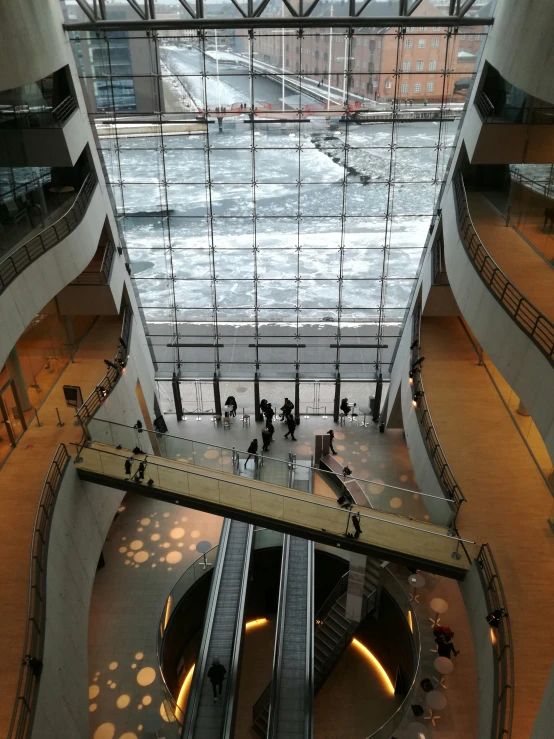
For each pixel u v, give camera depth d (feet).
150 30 48.57
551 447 25.21
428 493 38.68
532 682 25.52
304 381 63.77
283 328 64.64
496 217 45.91
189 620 46.09
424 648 39.65
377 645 47.03
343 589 46.57
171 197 56.90
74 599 32.32
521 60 33.63
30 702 24.17
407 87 51.37
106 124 53.16
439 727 35.01
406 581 44.55
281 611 40.73
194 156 55.01
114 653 41.65
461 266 39.65
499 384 46.06
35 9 38.75
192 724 34.58
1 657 25.89
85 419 39.37
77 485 37.09
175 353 66.28
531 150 39.78
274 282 61.52
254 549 47.88
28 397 42.01
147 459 39.11
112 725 37.22
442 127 52.90
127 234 58.49
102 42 49.73
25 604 28.27
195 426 64.80
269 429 60.90
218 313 63.62
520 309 31.50
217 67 51.16
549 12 30.19
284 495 38.22
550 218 38.37
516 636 27.25
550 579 30.17
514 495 35.58
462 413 43.01
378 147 54.13
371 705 44.45
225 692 35.58
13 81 34.83
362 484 41.01
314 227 58.18
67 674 28.48
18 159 42.88
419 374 47.11
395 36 49.32
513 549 32.01
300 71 51.21
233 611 41.24
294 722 34.45
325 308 62.39
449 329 54.44
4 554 30.81
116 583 46.96
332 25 47.34
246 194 56.75
